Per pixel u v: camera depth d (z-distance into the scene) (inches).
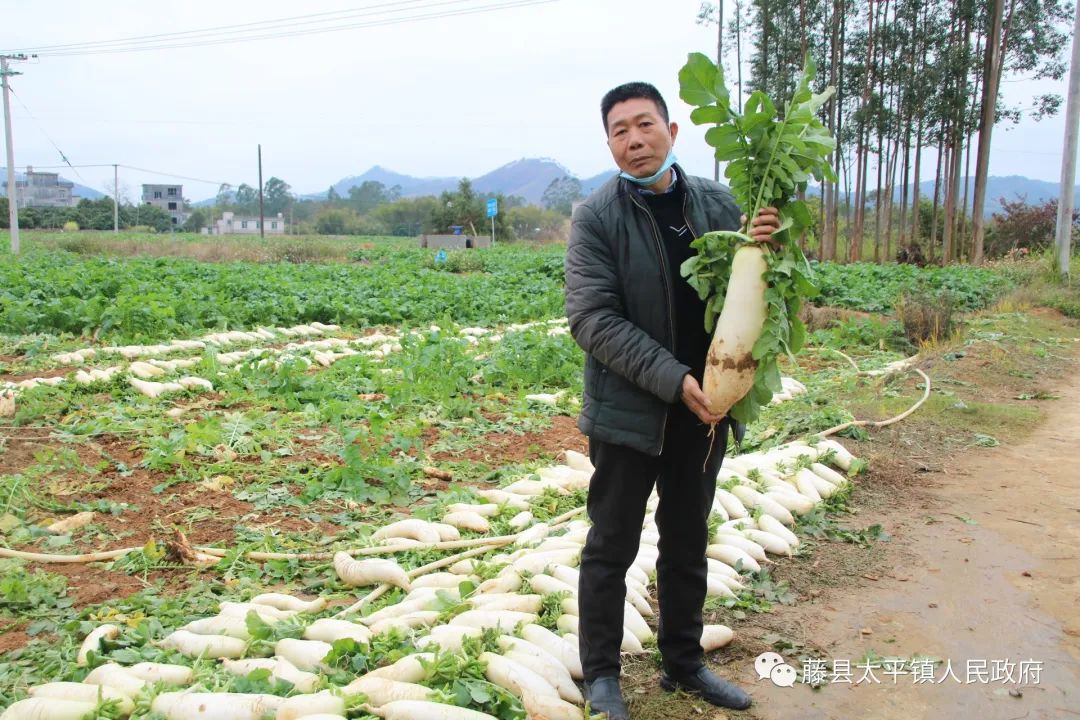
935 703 126.6
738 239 109.1
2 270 679.1
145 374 332.5
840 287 749.3
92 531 184.9
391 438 260.1
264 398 309.7
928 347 472.7
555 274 1055.0
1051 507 214.7
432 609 144.3
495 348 444.5
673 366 105.4
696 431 117.1
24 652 133.7
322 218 4079.7
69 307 468.8
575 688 121.3
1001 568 177.2
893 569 177.3
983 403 327.3
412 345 393.4
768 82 1414.9
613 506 115.5
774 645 143.8
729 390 104.3
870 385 365.1
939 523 204.7
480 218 2714.1
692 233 112.8
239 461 235.8
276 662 122.1
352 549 176.1
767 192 106.9
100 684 116.2
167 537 181.0
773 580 171.3
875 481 234.2
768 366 106.3
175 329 478.0
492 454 259.3
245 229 4367.6
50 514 194.2
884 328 523.5
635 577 157.6
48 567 167.3
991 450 268.7
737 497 200.1
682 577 122.5
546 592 147.2
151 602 151.8
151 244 1517.0
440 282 805.9
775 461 230.4
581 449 267.9
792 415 293.7
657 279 111.1
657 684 129.8
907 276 877.8
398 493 217.8
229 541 183.0
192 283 663.8
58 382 311.1
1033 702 127.0
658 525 124.0
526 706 113.4
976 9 1312.7
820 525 200.1
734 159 111.0
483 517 195.6
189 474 220.4
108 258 1147.3
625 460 113.6
